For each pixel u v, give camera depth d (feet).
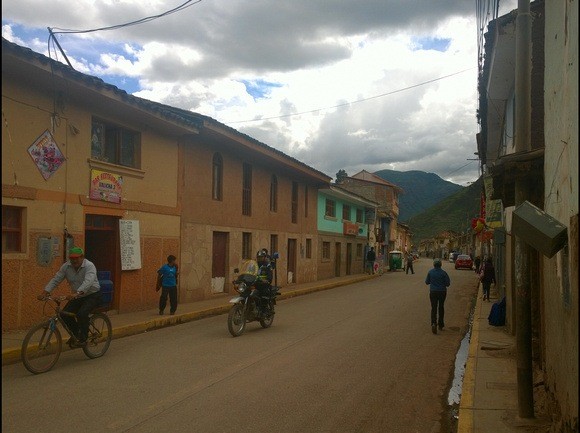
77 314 28.43
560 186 17.56
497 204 64.44
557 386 18.10
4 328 34.12
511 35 36.24
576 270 13.74
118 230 45.70
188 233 56.75
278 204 83.56
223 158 64.75
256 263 42.14
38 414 19.62
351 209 128.77
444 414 21.48
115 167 44.70
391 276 133.69
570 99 15.31
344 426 19.17
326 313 53.42
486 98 50.47
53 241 37.88
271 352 32.19
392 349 34.17
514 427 18.75
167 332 40.42
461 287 94.53
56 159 38.50
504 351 31.89
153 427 18.34
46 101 37.70
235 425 18.79
